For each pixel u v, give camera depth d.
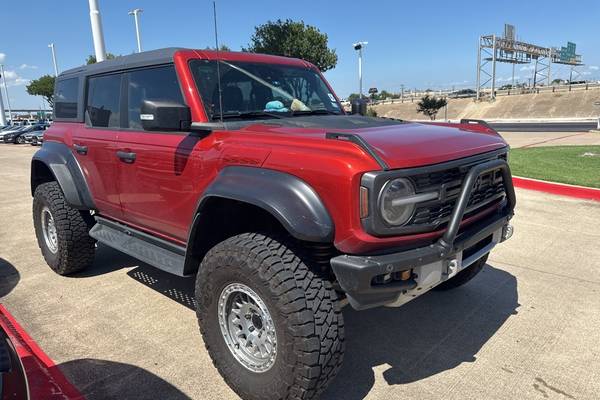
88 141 4.34
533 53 80.19
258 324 2.80
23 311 4.12
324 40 23.06
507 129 30.73
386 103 79.19
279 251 2.63
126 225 4.30
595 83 76.56
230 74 3.66
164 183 3.50
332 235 2.49
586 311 3.93
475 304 4.10
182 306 4.18
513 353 3.33
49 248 5.04
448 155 2.71
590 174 9.57
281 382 2.58
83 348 3.50
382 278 2.51
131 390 3.00
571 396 2.86
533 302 4.12
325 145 2.56
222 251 2.76
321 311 2.52
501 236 3.40
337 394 2.93
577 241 5.68
